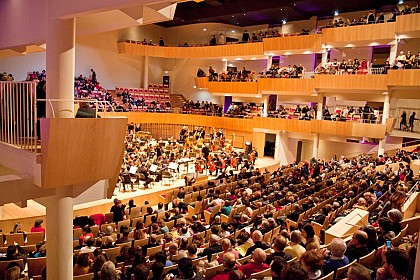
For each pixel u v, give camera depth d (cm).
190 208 1097
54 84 589
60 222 626
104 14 666
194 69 3009
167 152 1912
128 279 519
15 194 581
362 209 791
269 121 2267
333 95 2136
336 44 2052
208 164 1814
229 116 2480
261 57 2452
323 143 2505
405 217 879
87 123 561
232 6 2484
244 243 666
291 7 2288
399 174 1360
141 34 2977
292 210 923
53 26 587
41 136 546
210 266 546
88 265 620
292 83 2148
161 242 739
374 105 2241
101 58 2744
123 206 1060
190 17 2745
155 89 2956
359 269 309
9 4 733
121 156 634
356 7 2292
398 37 1827
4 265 627
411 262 342
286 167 1717
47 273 640
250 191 1138
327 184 1245
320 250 512
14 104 628
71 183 595
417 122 2088
